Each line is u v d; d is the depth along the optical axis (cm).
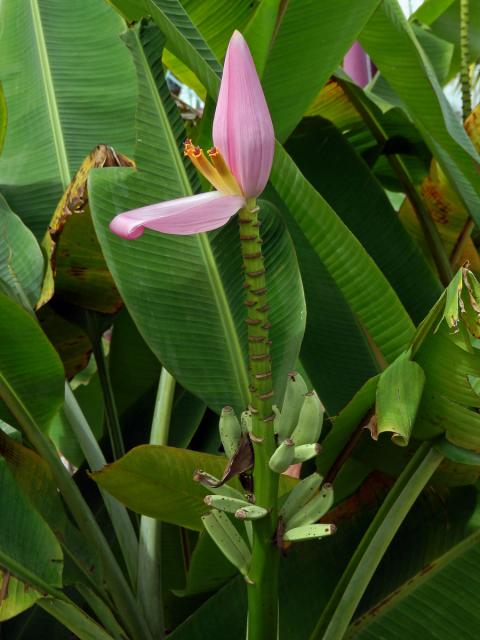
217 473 96
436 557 101
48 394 106
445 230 153
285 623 104
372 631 96
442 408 85
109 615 101
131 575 117
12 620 124
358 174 133
